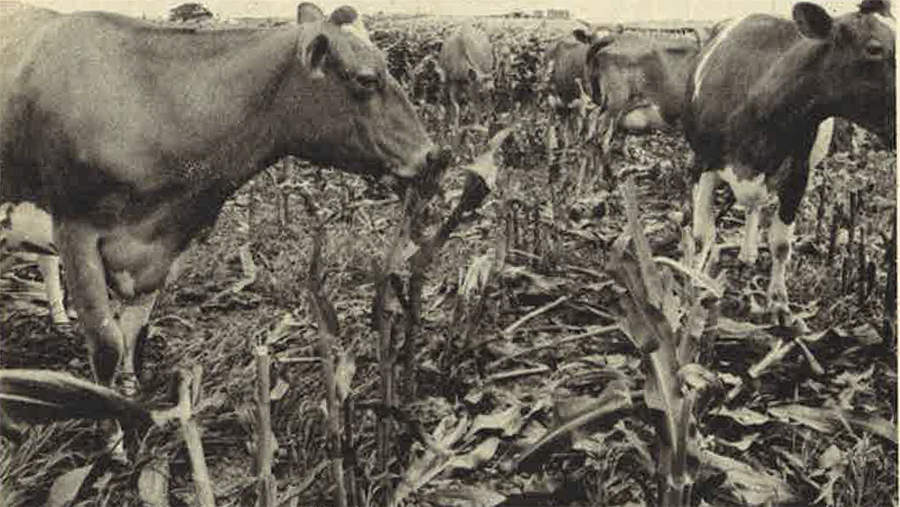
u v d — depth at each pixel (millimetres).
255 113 3395
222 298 4508
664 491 2750
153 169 3301
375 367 3748
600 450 3123
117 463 3121
